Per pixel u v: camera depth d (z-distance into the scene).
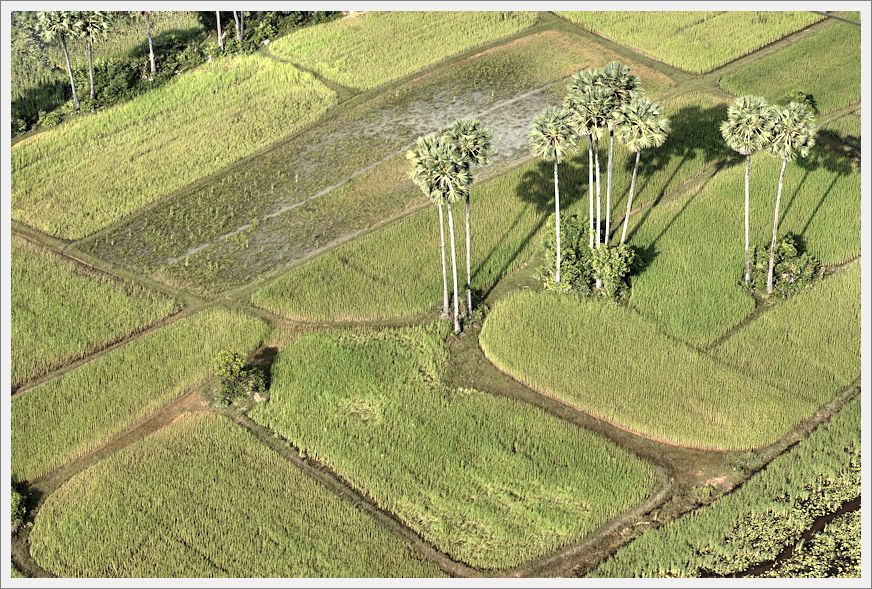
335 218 98.69
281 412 78.44
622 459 73.81
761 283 87.38
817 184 98.12
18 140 113.25
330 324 86.69
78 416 78.62
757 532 68.62
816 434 75.19
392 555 67.81
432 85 118.44
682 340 83.31
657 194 98.31
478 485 72.44
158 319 87.94
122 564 67.75
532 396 79.62
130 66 123.81
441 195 78.75
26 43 127.25
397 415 77.88
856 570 65.94
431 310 87.50
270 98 117.31
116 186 104.50
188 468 74.00
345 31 128.88
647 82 115.69
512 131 109.38
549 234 90.00
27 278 92.50
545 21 129.38
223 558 67.81
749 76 115.69
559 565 67.12
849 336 83.12
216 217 99.81
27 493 73.25
